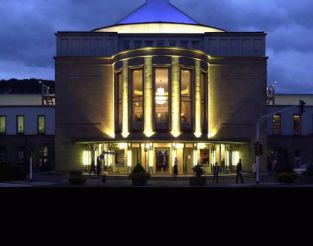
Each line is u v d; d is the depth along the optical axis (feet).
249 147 204.33
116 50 207.72
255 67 205.67
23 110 283.59
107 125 203.21
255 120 204.85
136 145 187.52
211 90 204.23
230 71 204.95
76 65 205.05
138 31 219.82
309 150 275.18
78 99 204.54
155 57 187.21
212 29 225.15
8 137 281.54
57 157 203.72
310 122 278.46
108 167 189.47
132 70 190.90
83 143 201.05
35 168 276.21
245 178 177.88
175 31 220.64
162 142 185.16
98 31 220.02
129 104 189.78
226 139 194.49
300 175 158.51
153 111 186.39
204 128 194.70
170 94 186.50
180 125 186.39
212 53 208.74
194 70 190.19
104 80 204.64
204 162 190.39
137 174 138.10
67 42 207.72
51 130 282.15
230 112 204.64
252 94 205.16
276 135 275.59
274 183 148.36
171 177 169.89
